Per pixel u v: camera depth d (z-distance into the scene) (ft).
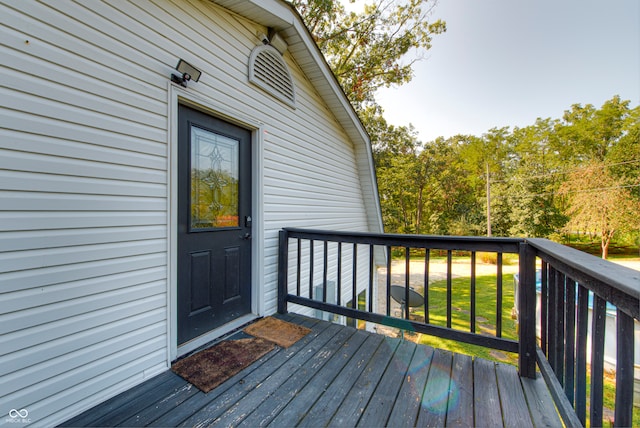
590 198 46.34
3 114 3.90
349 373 5.64
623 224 44.27
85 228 4.73
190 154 6.84
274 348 6.67
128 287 5.32
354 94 31.68
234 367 5.83
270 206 9.60
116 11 5.23
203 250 7.18
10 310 3.94
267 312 9.18
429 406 4.66
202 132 7.22
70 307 4.53
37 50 4.22
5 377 3.89
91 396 4.70
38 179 4.21
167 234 6.03
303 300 8.77
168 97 6.12
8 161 3.93
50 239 4.33
